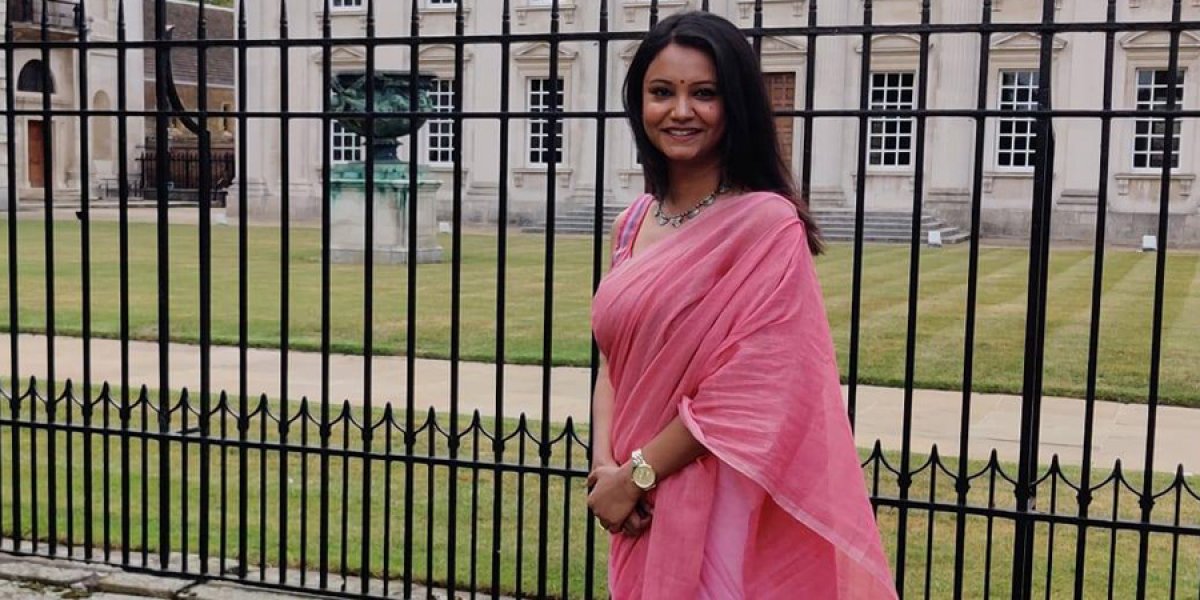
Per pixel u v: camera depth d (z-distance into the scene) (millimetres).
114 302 14609
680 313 2756
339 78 17172
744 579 2807
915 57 28781
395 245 20156
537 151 32406
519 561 4711
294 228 29578
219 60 47469
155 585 5105
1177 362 10812
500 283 4570
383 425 8094
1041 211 4039
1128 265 20641
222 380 9836
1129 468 7180
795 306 2711
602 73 4359
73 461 7121
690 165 2938
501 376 4625
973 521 6113
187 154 42906
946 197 29344
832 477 2705
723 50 2861
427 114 4586
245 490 5102
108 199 39125
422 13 32406
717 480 2799
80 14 5070
